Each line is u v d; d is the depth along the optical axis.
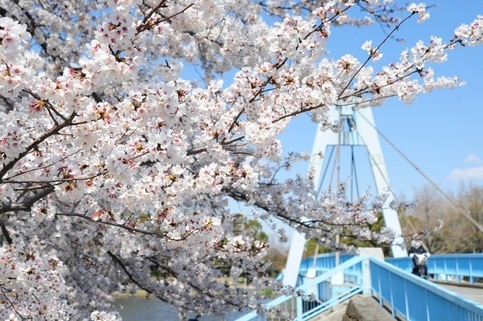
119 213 4.24
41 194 3.34
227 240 4.15
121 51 2.38
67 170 2.96
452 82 4.20
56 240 5.64
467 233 36.53
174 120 2.65
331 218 6.48
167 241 3.47
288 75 3.41
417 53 3.78
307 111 3.58
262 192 6.20
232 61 5.96
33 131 3.05
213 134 3.36
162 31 2.60
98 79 2.30
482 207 37.06
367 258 10.23
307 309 11.41
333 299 10.27
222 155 3.36
